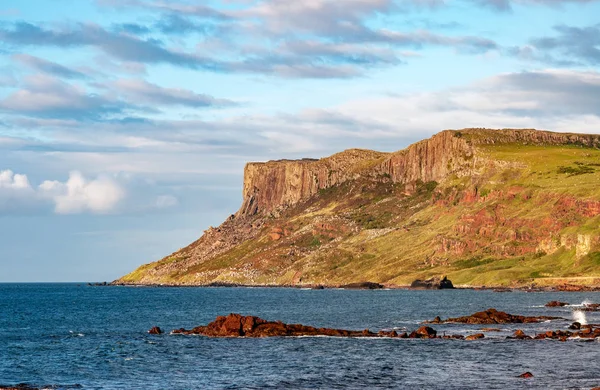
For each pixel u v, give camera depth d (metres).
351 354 119.50
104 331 164.12
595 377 97.94
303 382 97.38
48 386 95.62
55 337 150.12
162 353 122.69
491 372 102.62
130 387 95.12
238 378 100.44
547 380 96.19
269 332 144.25
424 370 104.69
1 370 108.25
